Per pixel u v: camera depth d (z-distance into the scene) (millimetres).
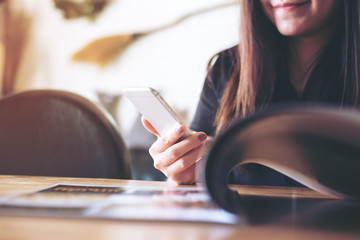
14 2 3203
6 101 1162
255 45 1099
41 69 3162
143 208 436
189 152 779
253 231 357
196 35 2867
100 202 469
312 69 1131
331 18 1062
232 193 483
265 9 1052
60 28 3121
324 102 1122
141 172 2789
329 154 402
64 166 1090
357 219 408
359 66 1062
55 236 327
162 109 764
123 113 2957
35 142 1119
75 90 3090
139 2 2961
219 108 1210
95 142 1062
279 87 1122
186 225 372
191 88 2881
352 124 343
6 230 345
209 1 2842
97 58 3051
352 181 434
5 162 1132
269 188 760
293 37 1111
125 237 328
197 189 625
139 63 2971
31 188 630
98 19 3043
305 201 547
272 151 419
